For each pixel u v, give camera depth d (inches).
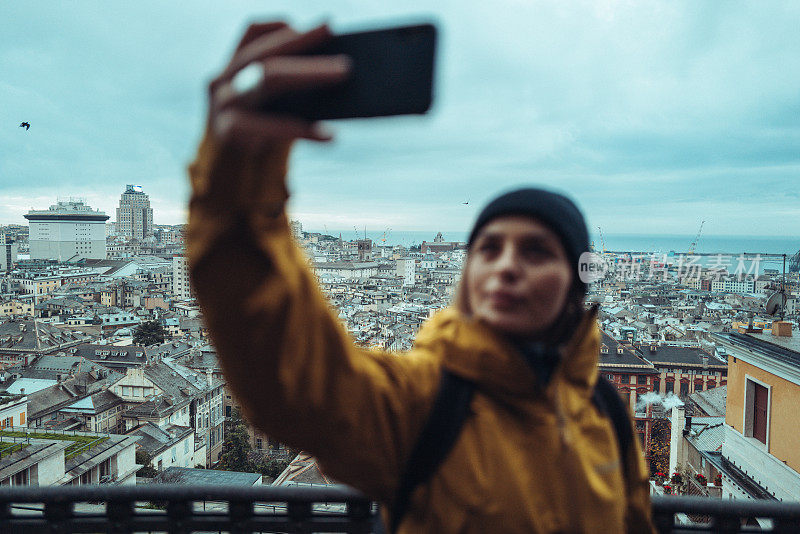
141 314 6156.5
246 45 32.1
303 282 38.1
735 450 661.9
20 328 4360.2
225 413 3506.4
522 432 52.9
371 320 5270.7
